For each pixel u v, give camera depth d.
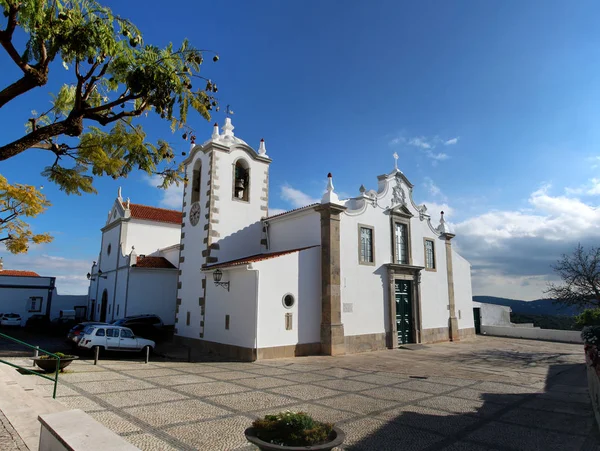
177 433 7.18
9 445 6.18
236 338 17.84
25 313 39.47
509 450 6.90
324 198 19.73
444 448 6.93
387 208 22.88
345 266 19.80
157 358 18.03
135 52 7.36
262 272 17.34
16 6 6.30
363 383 12.32
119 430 7.24
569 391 11.64
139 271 28.83
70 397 9.54
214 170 22.12
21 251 17.73
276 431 4.88
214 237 21.42
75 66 7.36
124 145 8.95
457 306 27.77
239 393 10.51
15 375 11.86
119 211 33.41
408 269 23.36
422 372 14.64
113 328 18.50
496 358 18.78
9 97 6.82
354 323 19.75
